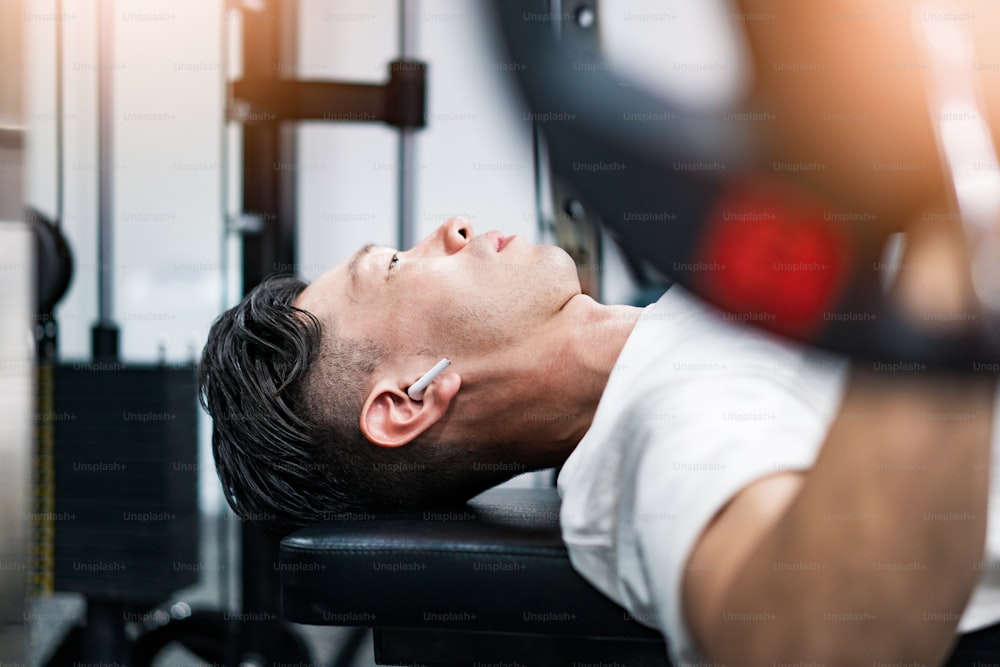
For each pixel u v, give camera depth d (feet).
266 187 5.95
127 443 5.85
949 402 2.00
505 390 4.14
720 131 1.06
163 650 6.52
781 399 3.04
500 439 4.22
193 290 9.34
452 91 8.18
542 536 3.49
